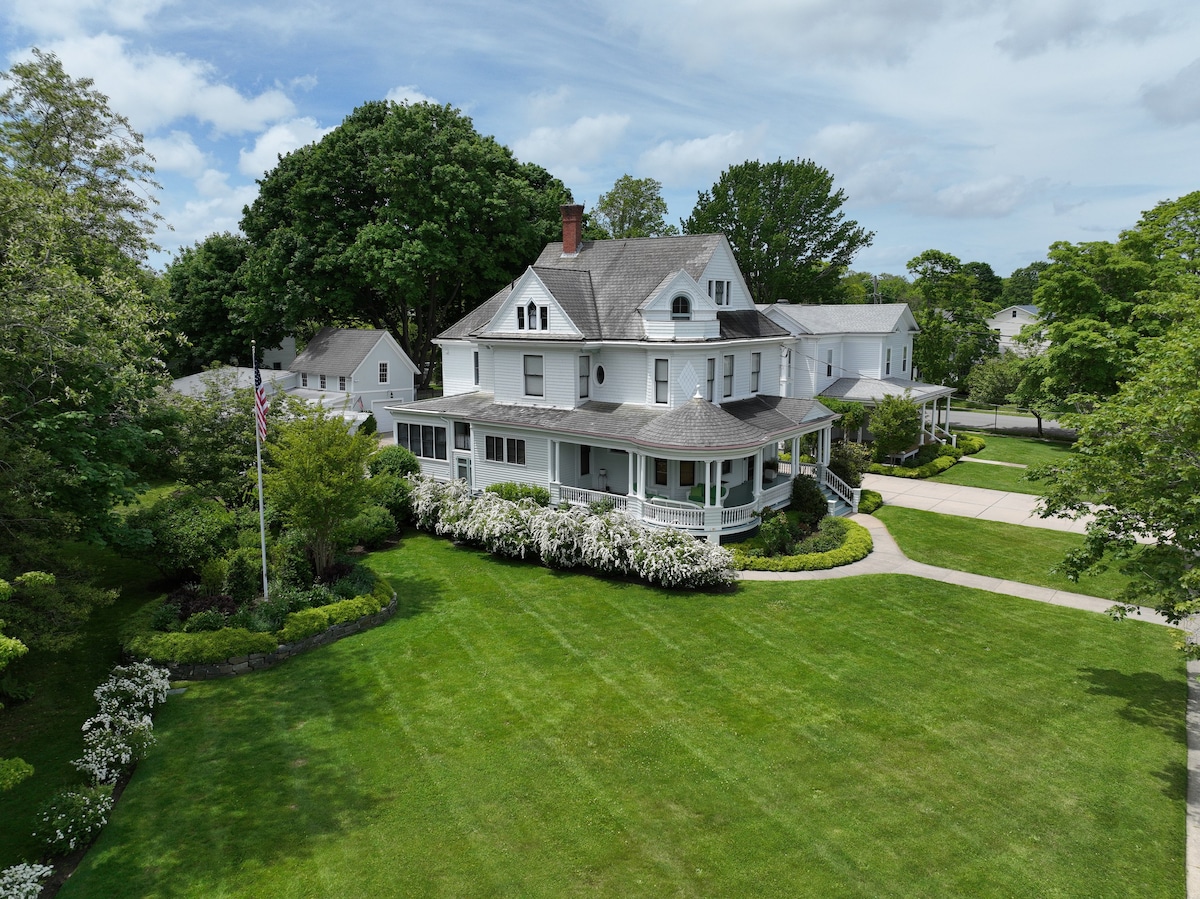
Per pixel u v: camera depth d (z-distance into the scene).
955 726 15.57
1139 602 22.50
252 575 20.69
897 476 40.00
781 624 20.69
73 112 25.59
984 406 67.69
